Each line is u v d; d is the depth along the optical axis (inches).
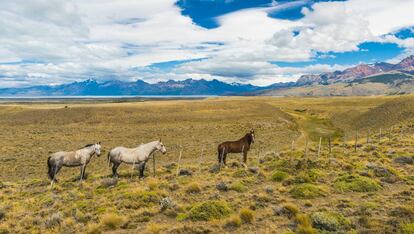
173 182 767.7
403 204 526.9
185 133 2689.5
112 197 656.4
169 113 3772.1
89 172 1213.1
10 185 964.0
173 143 2169.0
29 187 925.2
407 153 1053.2
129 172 998.4
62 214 554.3
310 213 498.0
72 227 503.2
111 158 903.1
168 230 459.2
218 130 2859.3
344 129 3189.0
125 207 584.4
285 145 2004.2
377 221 451.2
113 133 2701.8
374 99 5669.3
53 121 3324.3
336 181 693.9
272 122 3368.6
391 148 1213.1
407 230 406.6
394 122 2549.2
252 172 855.1
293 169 829.2
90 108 3836.1
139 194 633.0
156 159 1542.8
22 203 698.8
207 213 509.4
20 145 2057.1
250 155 1562.5
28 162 1526.8
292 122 3668.8
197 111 3966.5
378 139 1614.2
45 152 1823.3
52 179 912.3
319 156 1051.9
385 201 553.6
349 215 485.4
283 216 499.2
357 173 760.3
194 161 1443.2
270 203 574.2
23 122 3275.1
